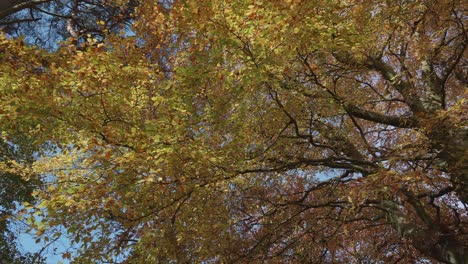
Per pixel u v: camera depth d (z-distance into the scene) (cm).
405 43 762
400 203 746
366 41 661
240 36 515
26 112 534
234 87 543
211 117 576
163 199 586
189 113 565
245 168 665
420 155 634
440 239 706
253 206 817
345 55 741
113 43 596
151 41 723
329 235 832
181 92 561
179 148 542
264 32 509
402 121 749
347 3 662
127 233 609
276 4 482
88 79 548
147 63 619
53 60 579
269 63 530
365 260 1017
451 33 844
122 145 559
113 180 550
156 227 608
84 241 550
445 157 648
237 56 527
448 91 900
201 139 568
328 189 855
